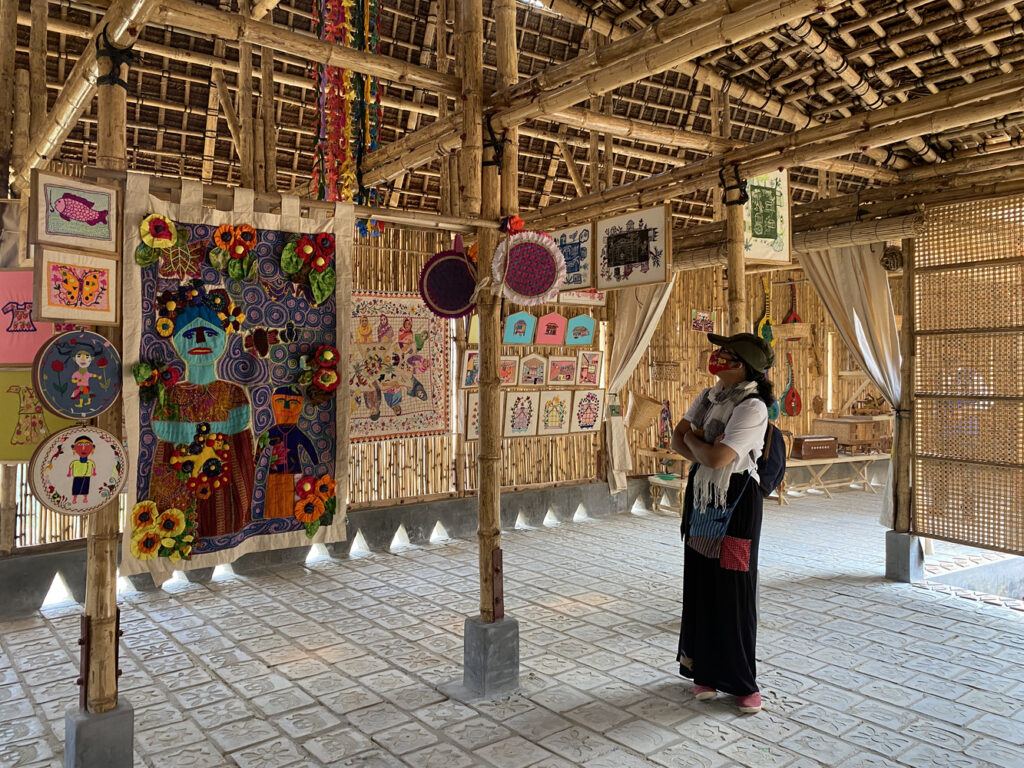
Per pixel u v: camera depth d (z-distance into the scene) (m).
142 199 2.79
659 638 4.40
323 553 6.59
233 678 3.83
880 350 6.05
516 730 3.22
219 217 3.00
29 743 3.17
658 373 9.24
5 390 3.88
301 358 3.21
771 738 3.14
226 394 3.03
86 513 2.65
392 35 7.41
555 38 7.68
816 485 10.15
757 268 6.14
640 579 5.75
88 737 2.65
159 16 2.97
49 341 2.56
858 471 10.23
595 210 6.14
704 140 5.40
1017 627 4.56
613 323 8.61
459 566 6.21
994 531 5.20
